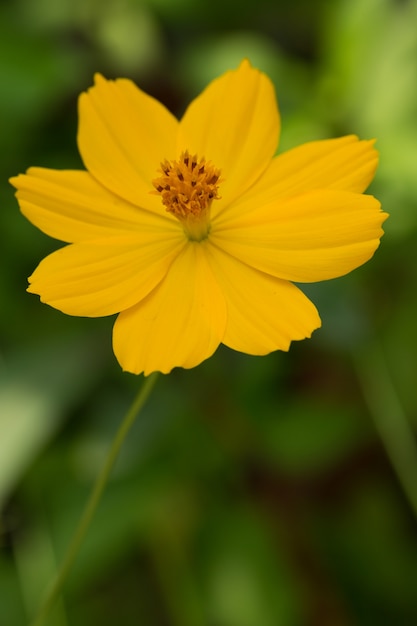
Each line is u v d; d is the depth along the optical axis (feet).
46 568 1.09
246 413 1.14
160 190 0.88
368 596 1.17
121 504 1.10
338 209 0.86
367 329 1.10
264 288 0.87
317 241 0.86
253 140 0.90
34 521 1.13
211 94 0.91
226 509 1.15
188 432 1.14
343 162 0.89
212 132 0.91
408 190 1.13
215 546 1.13
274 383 1.16
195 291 0.87
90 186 0.90
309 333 0.85
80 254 0.87
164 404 1.12
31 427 1.08
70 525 1.09
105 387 1.13
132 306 0.87
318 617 1.17
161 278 0.87
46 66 1.17
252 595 1.11
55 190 0.89
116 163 0.91
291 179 0.90
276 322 0.85
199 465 1.14
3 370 1.12
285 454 1.14
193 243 0.89
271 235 0.87
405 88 1.16
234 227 0.89
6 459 1.06
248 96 0.91
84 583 1.10
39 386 1.11
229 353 1.17
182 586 1.12
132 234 0.89
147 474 1.11
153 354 0.85
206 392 1.16
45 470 1.13
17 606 1.09
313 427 1.13
